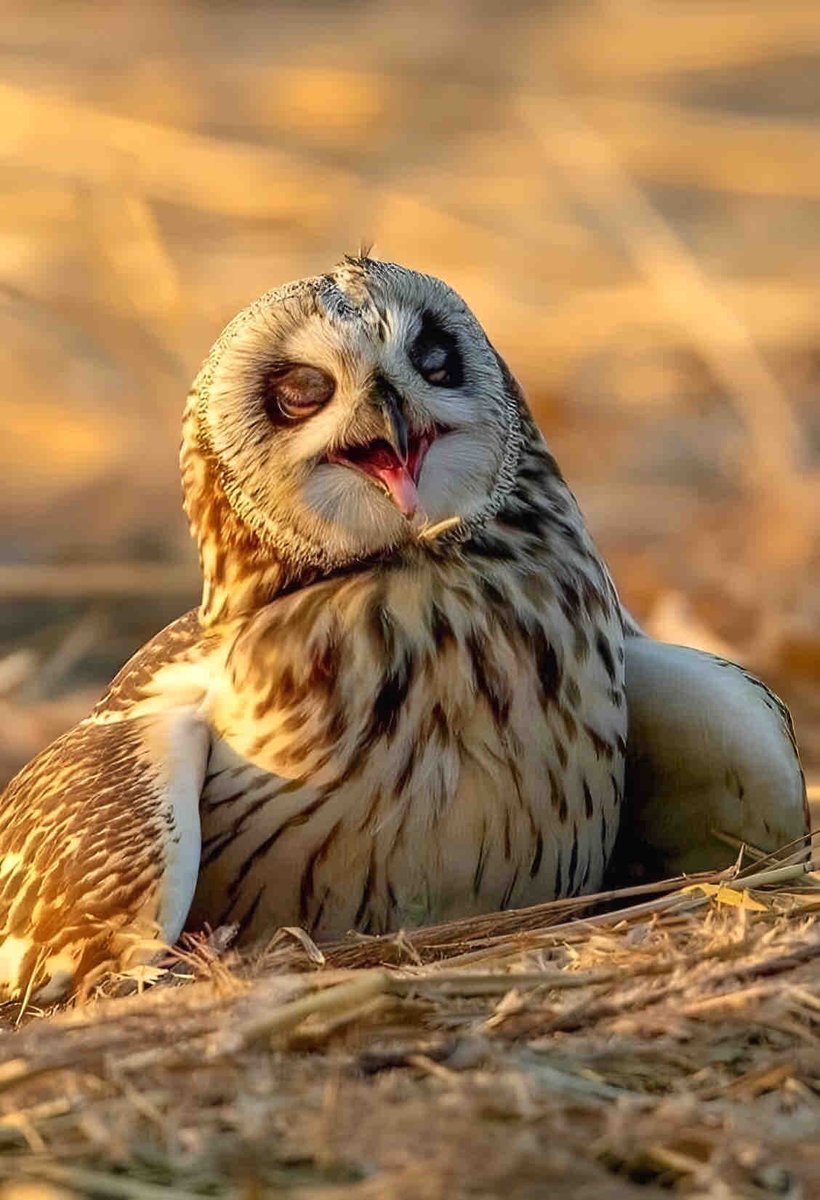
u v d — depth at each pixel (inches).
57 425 918.4
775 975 371.9
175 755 440.8
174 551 850.1
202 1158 332.8
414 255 1029.8
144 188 1027.3
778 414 868.0
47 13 1397.6
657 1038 360.2
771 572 776.3
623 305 975.6
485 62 1290.6
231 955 403.2
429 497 446.3
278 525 453.7
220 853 446.9
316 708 442.6
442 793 442.3
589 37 1317.7
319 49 1321.4
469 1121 333.4
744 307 998.4
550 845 452.1
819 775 635.5
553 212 1109.1
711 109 1288.1
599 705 455.5
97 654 778.2
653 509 852.0
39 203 1006.4
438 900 446.9
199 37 1371.8
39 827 441.4
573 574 460.4
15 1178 332.8
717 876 431.5
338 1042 362.3
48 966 422.3
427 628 445.1
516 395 465.7
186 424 470.0
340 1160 329.4
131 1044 361.4
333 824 441.7
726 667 476.4
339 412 442.9
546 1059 354.6
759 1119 336.2
